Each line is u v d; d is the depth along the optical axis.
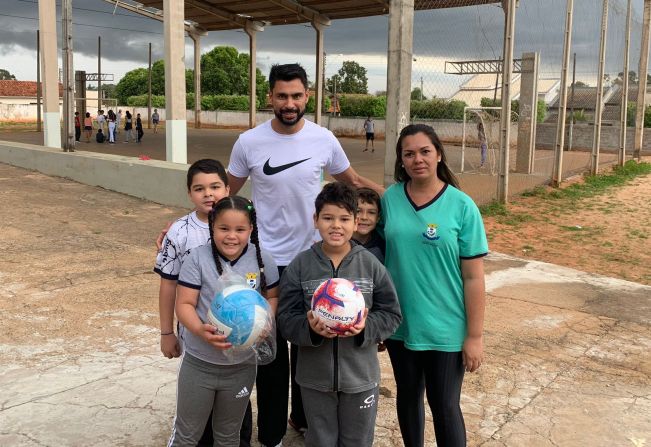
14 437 3.22
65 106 13.44
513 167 19.66
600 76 17.45
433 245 2.63
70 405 3.59
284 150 3.14
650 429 3.54
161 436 3.28
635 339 5.09
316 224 2.62
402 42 7.20
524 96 17.78
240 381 2.71
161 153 21.33
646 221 11.27
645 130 28.58
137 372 4.09
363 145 30.88
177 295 2.66
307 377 2.69
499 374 4.28
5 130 35.62
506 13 11.62
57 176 13.25
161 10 29.11
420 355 2.79
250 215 2.62
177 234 2.83
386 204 2.80
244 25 32.88
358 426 2.73
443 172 2.72
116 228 8.78
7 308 5.32
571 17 14.18
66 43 13.23
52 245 7.61
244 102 51.62
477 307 2.64
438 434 2.75
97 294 5.78
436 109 12.27
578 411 3.75
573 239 9.68
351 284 2.47
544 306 5.92
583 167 19.23
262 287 2.77
